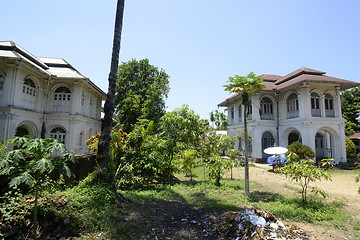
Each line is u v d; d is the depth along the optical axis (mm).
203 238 4324
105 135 6707
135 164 8758
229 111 26703
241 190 8922
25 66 13648
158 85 25266
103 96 23875
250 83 8195
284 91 20047
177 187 9320
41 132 15859
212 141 13633
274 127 20641
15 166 3338
